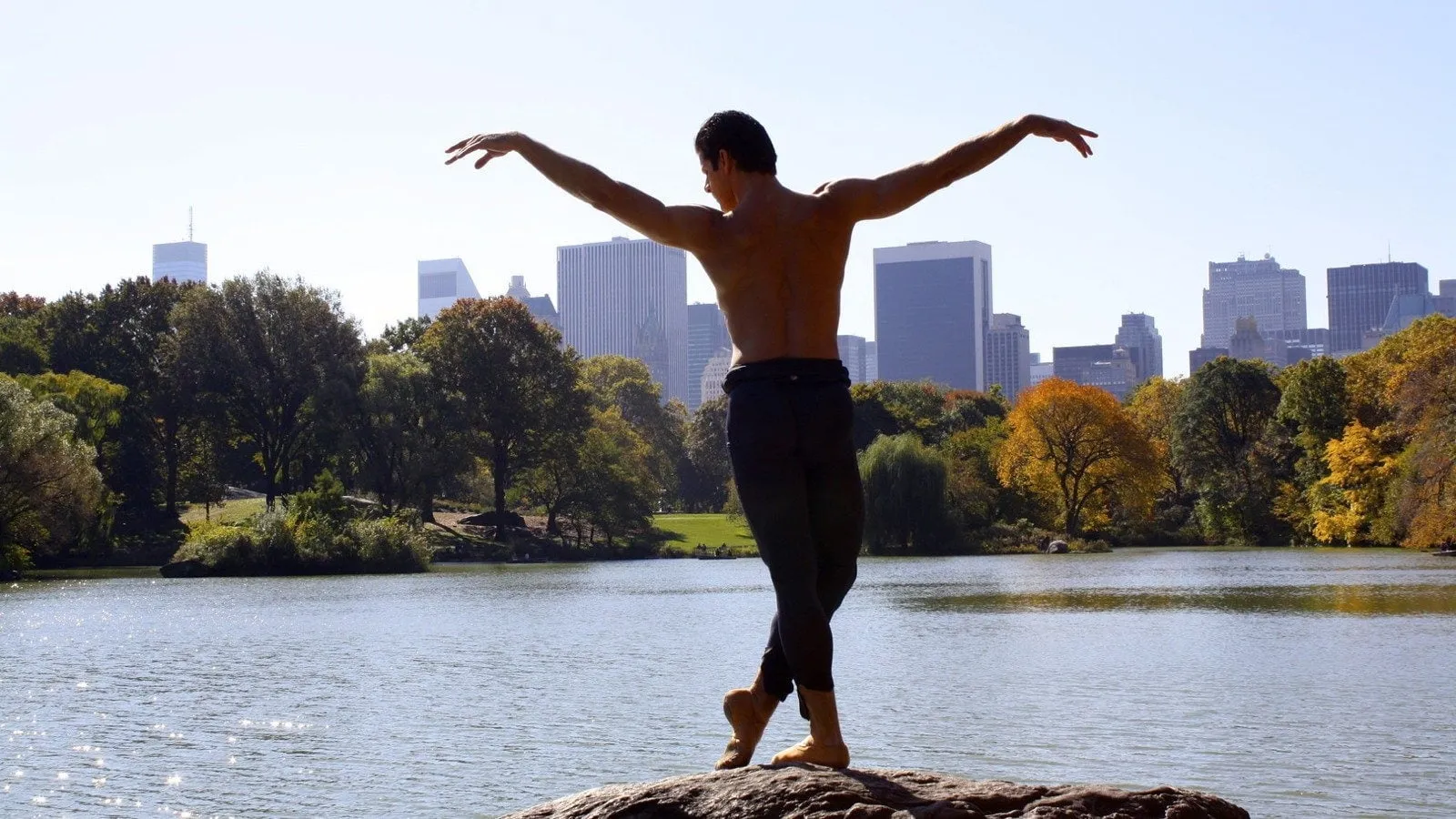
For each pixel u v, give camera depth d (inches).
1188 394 3976.4
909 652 1291.8
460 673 1170.6
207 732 868.0
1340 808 625.6
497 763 761.6
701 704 971.3
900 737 817.5
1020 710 914.1
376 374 3319.4
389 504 3312.0
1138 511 3570.4
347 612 1865.2
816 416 201.0
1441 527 2532.0
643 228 201.5
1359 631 1400.1
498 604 2000.5
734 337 206.7
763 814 184.1
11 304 3949.3
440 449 3348.9
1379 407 3282.5
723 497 5546.3
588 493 3651.6
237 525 2856.8
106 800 674.2
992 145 200.2
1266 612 1644.9
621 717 914.1
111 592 2236.7
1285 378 3907.5
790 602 201.6
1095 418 3408.0
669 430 5492.1
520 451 3688.5
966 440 3841.0
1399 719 855.1
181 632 1565.0
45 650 1378.0
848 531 208.2
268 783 711.7
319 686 1088.8
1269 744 773.9
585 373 5305.1
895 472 3262.8
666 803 190.5
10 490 2333.9
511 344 3604.8
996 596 2001.7
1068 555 3289.9
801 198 206.1
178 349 3213.6
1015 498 3659.0
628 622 1681.8
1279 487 3602.4
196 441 3535.9
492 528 3779.5
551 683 1096.8
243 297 3265.3
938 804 182.2
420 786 701.9
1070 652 1268.5
